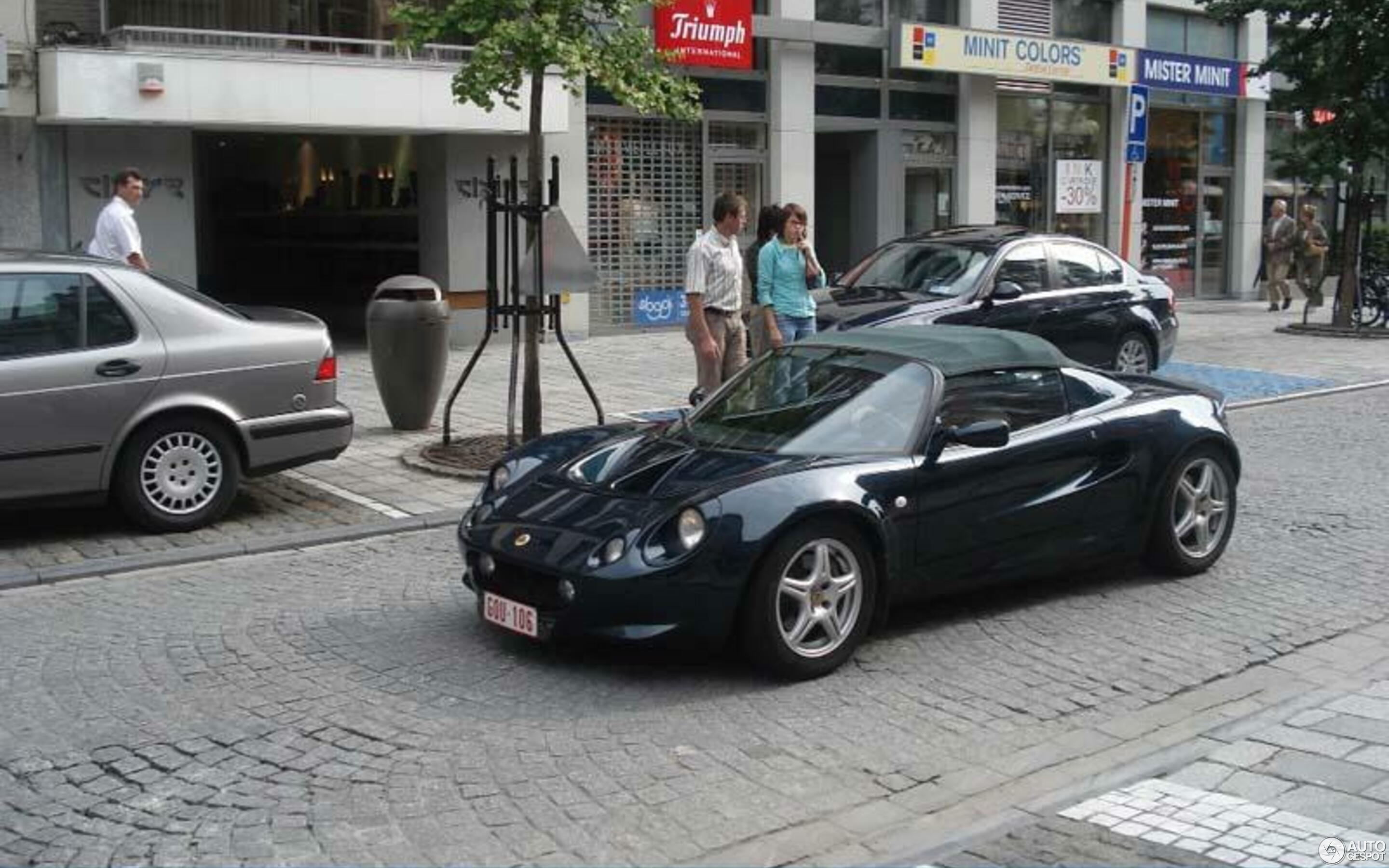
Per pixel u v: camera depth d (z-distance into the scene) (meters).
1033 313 12.76
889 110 21.42
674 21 18.12
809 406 6.75
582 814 4.68
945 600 7.21
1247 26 27.27
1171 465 7.41
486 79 9.76
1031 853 4.42
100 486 8.30
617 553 5.73
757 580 5.82
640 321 19.22
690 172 19.36
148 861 4.35
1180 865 4.32
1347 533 8.74
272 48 15.80
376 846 4.45
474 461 10.49
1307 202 28.80
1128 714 5.67
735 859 4.38
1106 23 24.83
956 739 5.38
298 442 8.91
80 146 15.12
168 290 8.59
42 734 5.41
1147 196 26.34
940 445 6.41
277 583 7.67
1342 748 5.29
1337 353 18.42
